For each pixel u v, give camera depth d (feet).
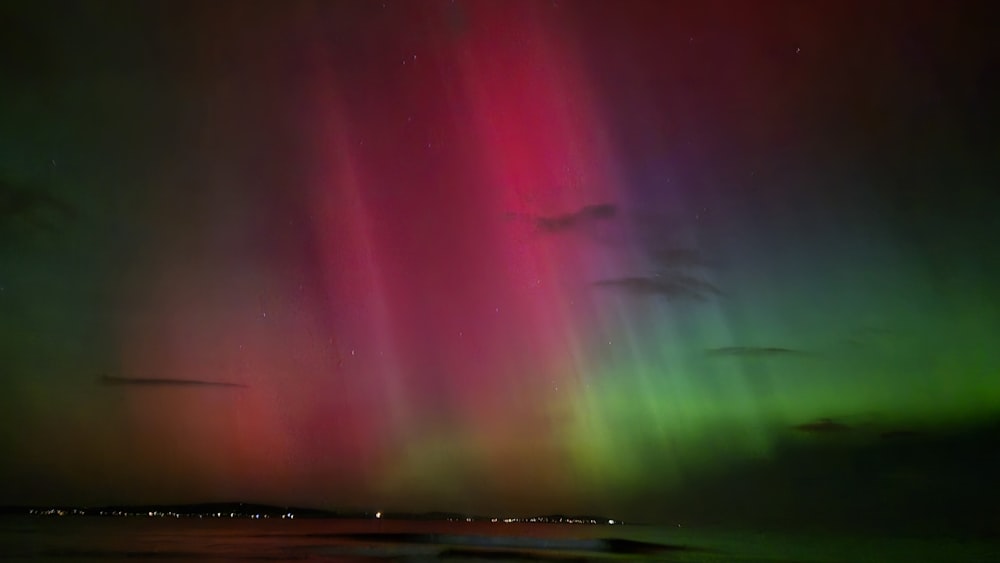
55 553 143.54
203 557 140.87
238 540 210.59
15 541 177.27
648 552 228.63
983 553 246.27
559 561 164.66
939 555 233.35
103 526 295.89
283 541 214.90
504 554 188.24
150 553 148.46
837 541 333.01
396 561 147.95
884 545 308.40
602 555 201.87
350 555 160.76
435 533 320.09
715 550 250.37
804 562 195.11
